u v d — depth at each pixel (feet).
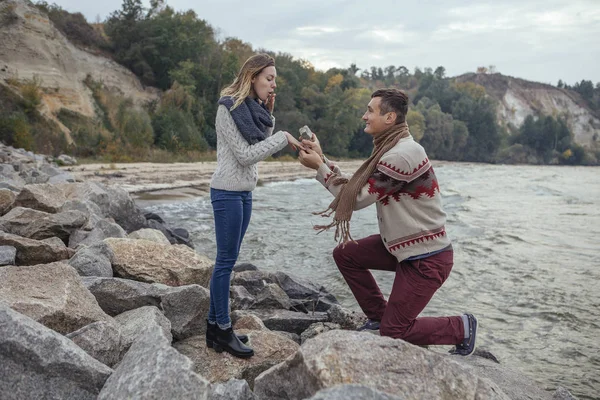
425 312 20.43
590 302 22.11
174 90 137.18
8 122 80.18
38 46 104.73
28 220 17.35
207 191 60.13
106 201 25.99
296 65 230.48
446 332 11.26
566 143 408.87
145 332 7.79
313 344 7.47
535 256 31.86
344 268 12.51
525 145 401.49
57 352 7.25
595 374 14.97
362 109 232.32
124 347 9.38
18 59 100.94
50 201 20.18
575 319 19.80
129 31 141.08
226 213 9.75
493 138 357.20
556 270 28.04
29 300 9.42
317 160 11.02
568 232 42.42
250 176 9.88
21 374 7.11
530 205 66.28
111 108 116.06
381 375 6.94
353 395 5.63
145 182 61.93
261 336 11.32
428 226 10.64
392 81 563.07
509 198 77.00
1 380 7.03
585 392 13.80
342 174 11.48
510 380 11.53
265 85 9.77
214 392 7.22
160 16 149.38
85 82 117.50
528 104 566.36
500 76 596.29
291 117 172.96
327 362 6.91
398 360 7.25
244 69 9.70
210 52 157.69
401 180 10.24
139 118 114.11
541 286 24.59
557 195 84.74
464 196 75.66
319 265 27.45
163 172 77.25
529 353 16.44
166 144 122.72
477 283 25.03
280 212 48.83
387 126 10.78
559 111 561.84
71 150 91.45
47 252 14.69
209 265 15.34
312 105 198.49
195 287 11.76
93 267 13.52
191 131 129.59
